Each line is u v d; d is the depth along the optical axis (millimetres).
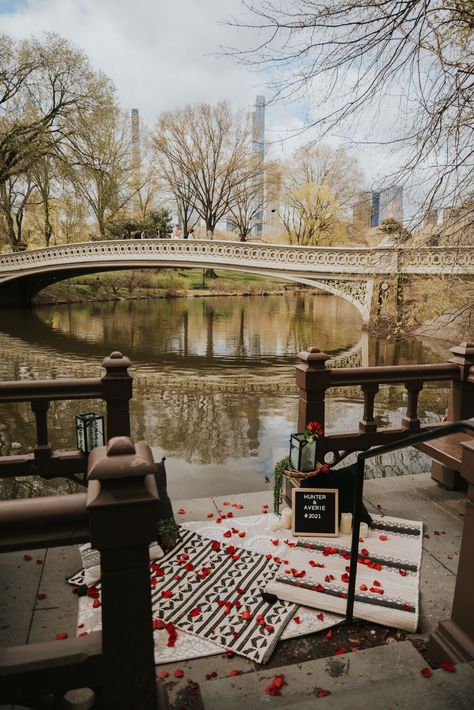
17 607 2494
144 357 16156
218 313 31016
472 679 1661
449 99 4145
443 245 5531
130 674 1350
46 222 34406
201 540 3145
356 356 16312
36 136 27328
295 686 1917
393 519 3371
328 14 3732
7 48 25531
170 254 24766
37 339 19703
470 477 1829
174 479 6191
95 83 27531
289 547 3012
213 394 11242
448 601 2582
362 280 20219
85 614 2424
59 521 1255
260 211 42781
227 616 2436
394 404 9992
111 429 3562
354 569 2334
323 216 35125
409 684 1644
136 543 1270
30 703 1406
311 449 3328
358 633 2357
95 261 26594
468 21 3967
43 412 3486
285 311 33531
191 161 39906
